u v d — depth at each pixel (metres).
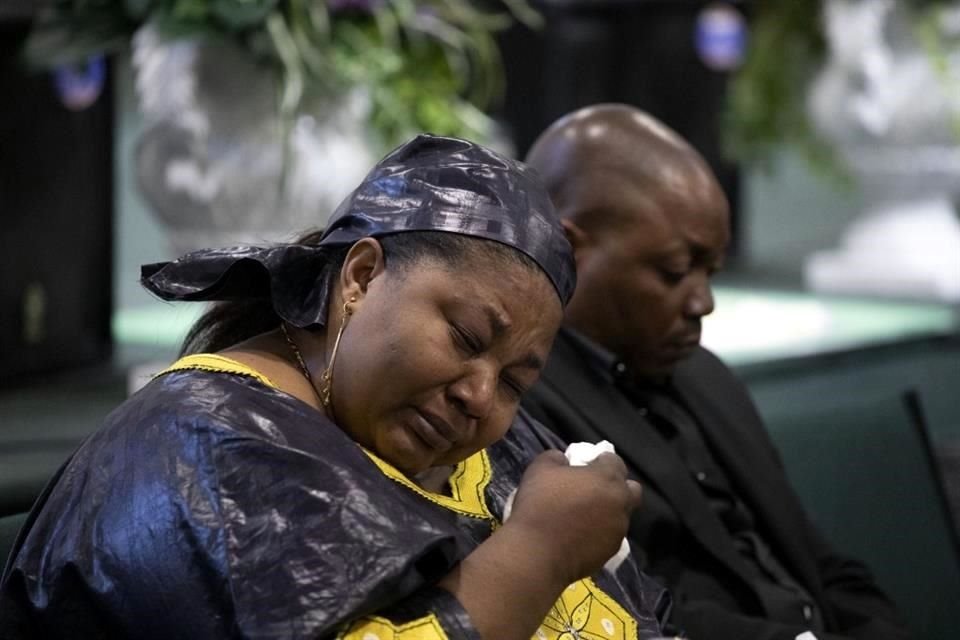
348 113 8.34
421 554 3.65
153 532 3.73
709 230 5.93
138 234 10.87
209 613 3.64
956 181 12.23
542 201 4.15
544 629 4.20
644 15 13.44
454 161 4.12
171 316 10.42
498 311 3.94
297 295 4.17
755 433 6.58
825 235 14.45
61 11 7.96
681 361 6.29
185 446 3.80
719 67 13.58
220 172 8.19
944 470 8.68
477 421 4.03
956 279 12.20
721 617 5.54
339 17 8.34
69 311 8.42
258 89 8.15
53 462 5.71
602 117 6.07
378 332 3.97
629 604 4.68
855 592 6.66
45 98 8.15
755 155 12.62
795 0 11.97
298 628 3.52
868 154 12.26
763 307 11.44
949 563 7.80
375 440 4.06
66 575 3.83
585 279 5.94
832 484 7.55
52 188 8.23
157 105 8.15
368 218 4.08
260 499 3.71
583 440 5.71
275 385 4.07
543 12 12.72
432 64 8.74
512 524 3.95
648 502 5.71
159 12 7.89
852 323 10.62
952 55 11.91
